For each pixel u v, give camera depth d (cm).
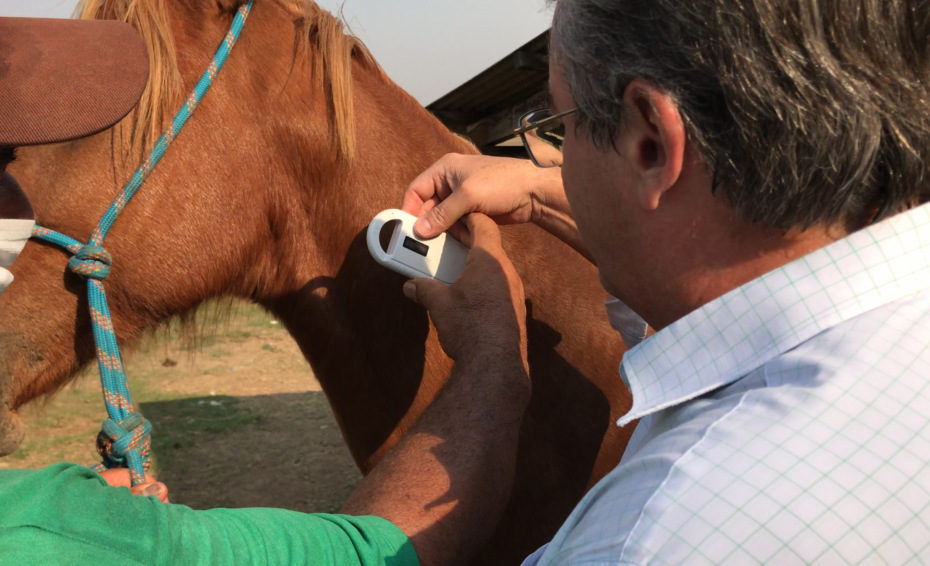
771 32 51
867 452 45
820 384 49
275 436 470
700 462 48
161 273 130
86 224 124
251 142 134
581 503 56
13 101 87
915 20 51
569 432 137
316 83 137
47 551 61
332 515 87
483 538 96
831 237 57
